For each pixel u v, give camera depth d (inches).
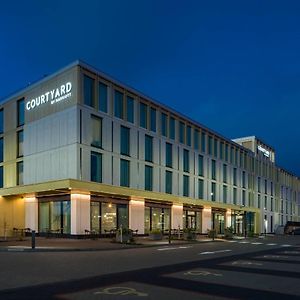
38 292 369.7
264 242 1492.4
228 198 2226.9
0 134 1593.3
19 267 553.9
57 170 1307.8
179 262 658.8
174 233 1638.8
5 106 1585.9
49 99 1378.0
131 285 415.2
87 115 1307.8
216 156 2138.3
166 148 1708.9
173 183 1721.2
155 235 1346.0
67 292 370.9
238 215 2324.1
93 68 1352.1
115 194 1380.4
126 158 1461.6
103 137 1364.4
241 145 2628.0
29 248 870.4
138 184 1507.1
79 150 1262.3
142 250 944.9
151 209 1635.1
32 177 1401.3
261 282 450.9
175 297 355.3
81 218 1268.5
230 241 1513.3
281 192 3272.6
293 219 3570.4
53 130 1343.5
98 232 1339.8
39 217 1423.5
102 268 557.6
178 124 1804.9
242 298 358.3
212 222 2110.0
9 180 1517.0
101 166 1348.4
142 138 1557.6
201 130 2006.6
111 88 1424.7
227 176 2244.1
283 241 1619.1
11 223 1469.0
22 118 1502.2
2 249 853.8
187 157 1862.7
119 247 989.2
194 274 508.1
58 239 1226.0
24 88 1496.1
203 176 1983.3
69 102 1301.7
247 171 2539.4
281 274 524.1
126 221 1478.8
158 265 607.8
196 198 1887.3
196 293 376.2
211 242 1395.2
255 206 2635.3
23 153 1461.6
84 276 474.3
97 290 382.6
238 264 642.2
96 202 1349.7
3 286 399.9
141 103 1584.6
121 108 1472.7
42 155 1371.8
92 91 1350.9
